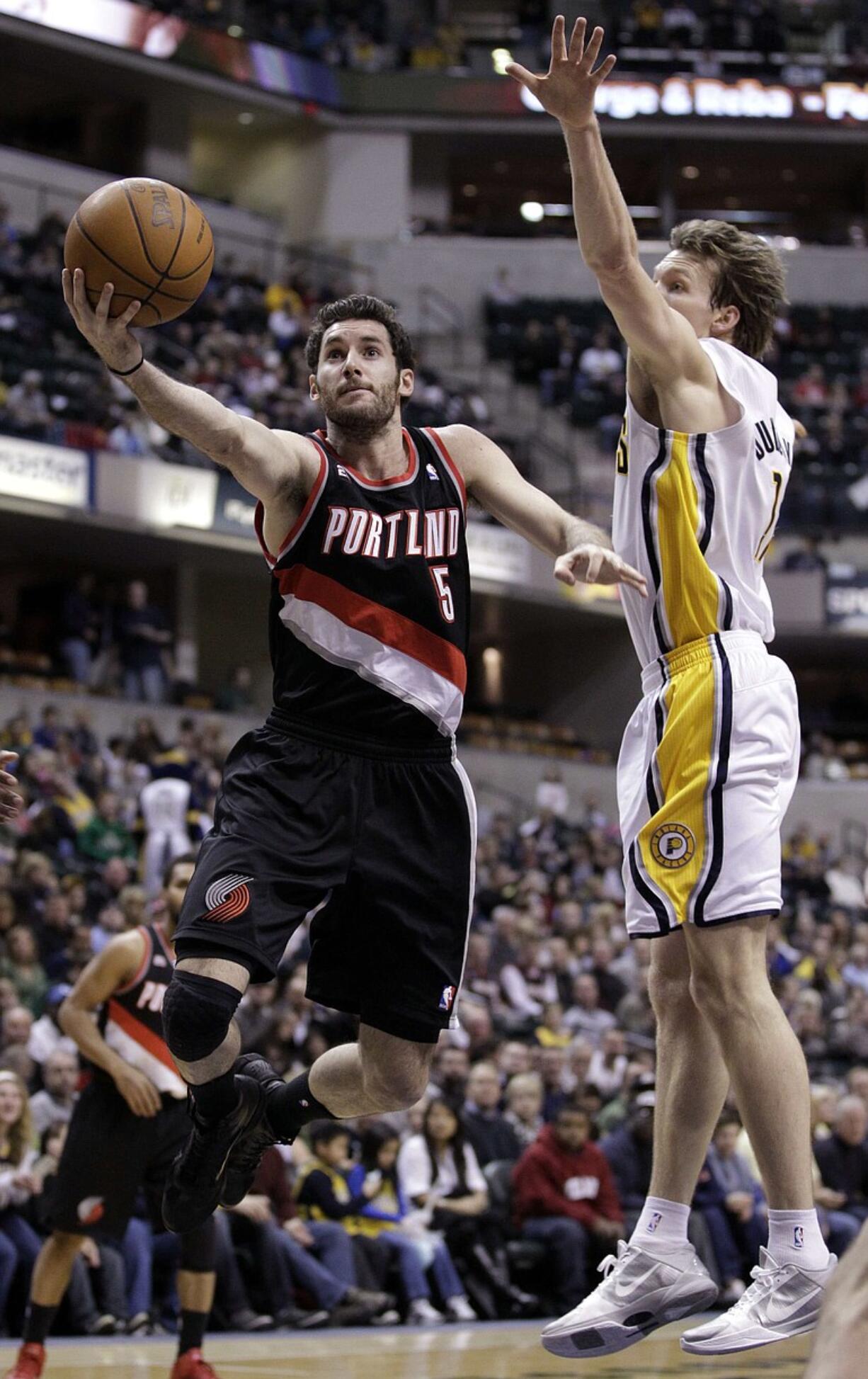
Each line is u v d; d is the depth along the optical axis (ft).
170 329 89.61
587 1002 48.93
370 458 14.87
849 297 113.29
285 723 14.53
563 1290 35.86
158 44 104.99
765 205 129.39
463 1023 43.01
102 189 13.52
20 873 48.34
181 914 13.92
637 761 14.49
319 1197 35.09
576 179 13.33
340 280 107.24
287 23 115.55
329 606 14.37
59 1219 23.08
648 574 14.37
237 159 116.16
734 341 15.47
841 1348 5.18
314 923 15.07
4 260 88.07
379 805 14.53
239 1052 14.32
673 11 120.37
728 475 14.30
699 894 13.69
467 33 125.08
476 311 111.34
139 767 63.77
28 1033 34.68
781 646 98.43
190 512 79.00
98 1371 23.26
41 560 86.28
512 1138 38.50
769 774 13.99
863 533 96.99
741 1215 37.55
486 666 104.06
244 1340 29.81
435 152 117.60
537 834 74.90
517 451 98.32
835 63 118.83
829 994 57.16
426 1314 34.68
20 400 76.28
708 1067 14.14
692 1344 13.26
